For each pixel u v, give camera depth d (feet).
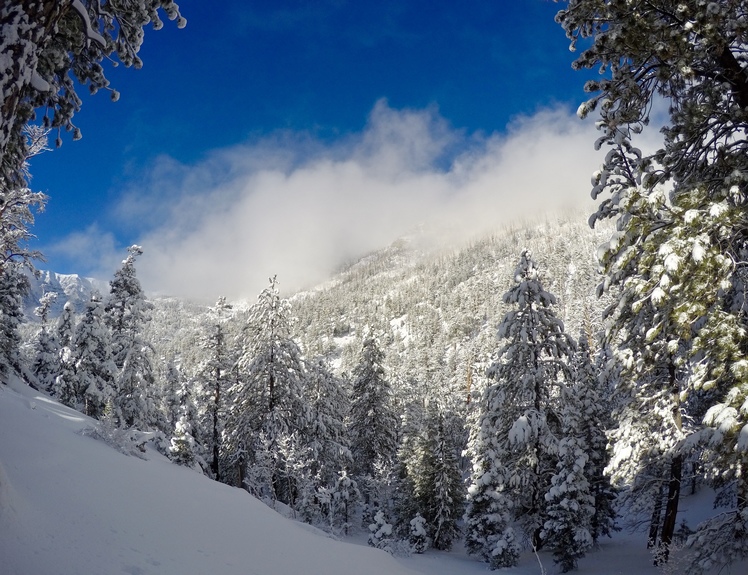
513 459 72.49
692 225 19.93
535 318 69.62
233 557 26.32
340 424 124.36
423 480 106.93
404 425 141.59
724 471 26.73
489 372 71.87
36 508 20.02
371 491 128.47
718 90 22.98
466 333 417.28
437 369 259.19
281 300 104.06
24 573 14.38
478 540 81.00
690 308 20.83
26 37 13.65
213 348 125.29
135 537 22.50
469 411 147.43
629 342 47.06
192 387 130.11
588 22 24.44
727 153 23.86
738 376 20.88
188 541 25.79
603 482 75.82
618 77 23.62
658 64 23.35
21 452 28.09
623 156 31.30
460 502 104.83
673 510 51.24
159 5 25.50
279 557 30.55
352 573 34.22
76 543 18.52
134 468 39.70
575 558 65.51
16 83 13.46
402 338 521.24
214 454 123.54
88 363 101.30
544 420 66.80
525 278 71.20
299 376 105.29
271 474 96.12
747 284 22.94
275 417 98.58
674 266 19.47
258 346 101.91
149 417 104.63
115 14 24.52
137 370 102.63
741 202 21.62
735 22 20.33
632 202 21.61
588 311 192.54
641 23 21.39
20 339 103.45
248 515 40.42
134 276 107.34
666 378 50.29
